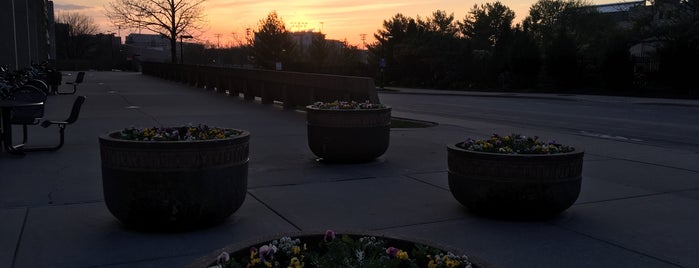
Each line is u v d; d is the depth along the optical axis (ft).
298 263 8.32
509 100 99.25
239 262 8.93
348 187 22.74
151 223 16.30
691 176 26.43
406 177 24.88
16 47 81.15
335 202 20.31
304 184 23.18
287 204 19.93
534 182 17.75
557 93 120.06
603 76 117.29
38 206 19.02
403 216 18.62
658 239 16.69
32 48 117.19
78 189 21.43
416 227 17.40
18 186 21.74
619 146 37.01
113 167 16.15
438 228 17.35
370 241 9.47
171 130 17.99
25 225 16.90
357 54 237.86
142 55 356.18
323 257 8.76
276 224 17.46
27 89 37.88
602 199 21.59
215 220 17.16
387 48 192.03
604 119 60.59
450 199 21.01
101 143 16.47
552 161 17.79
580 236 16.84
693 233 17.33
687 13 116.37
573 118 61.57
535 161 17.72
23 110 29.89
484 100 99.09
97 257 14.38
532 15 250.98
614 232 17.29
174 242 15.61
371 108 28.32
